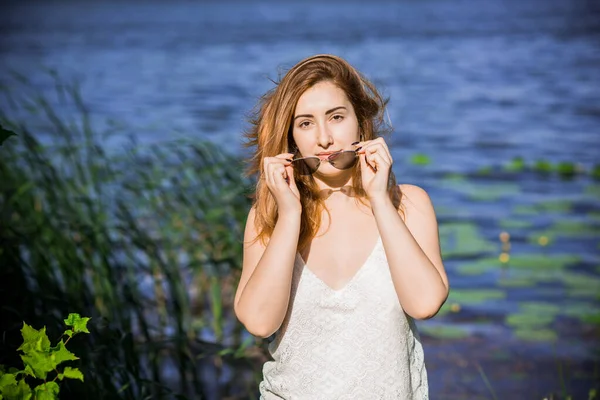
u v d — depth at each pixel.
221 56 33.28
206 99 21.45
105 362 4.46
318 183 3.08
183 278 7.60
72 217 6.88
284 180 2.97
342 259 2.98
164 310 6.81
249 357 6.18
